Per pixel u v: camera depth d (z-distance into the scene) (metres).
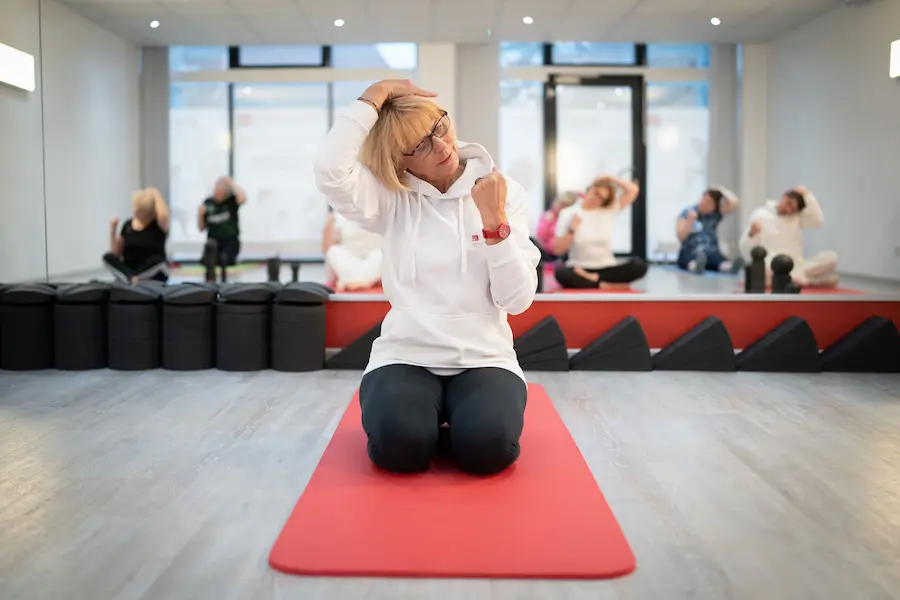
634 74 8.17
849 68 5.20
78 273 5.18
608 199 5.16
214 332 3.74
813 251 5.55
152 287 3.79
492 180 1.85
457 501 1.82
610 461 2.28
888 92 4.79
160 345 3.74
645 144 8.28
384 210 2.06
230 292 3.65
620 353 3.70
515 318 3.91
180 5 5.27
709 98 7.51
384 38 6.11
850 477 2.15
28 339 3.65
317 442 2.47
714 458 2.32
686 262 6.96
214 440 2.49
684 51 8.15
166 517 1.83
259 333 3.66
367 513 1.75
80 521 1.80
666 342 3.93
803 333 3.69
